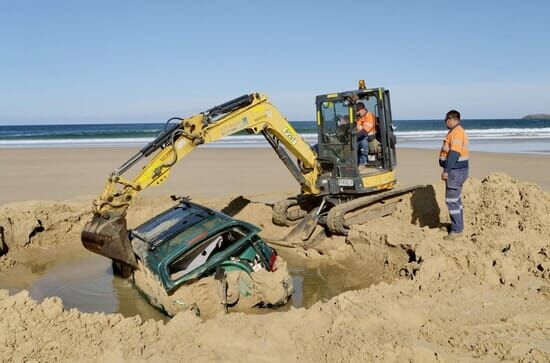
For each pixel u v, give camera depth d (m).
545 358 4.88
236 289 7.04
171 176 19.61
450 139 8.23
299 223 10.42
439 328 5.50
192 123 8.25
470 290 6.53
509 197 9.31
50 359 5.07
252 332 5.51
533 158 24.41
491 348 5.11
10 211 10.65
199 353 5.14
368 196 10.36
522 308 6.04
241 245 7.09
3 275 9.05
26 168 22.62
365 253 9.16
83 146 38.41
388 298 6.29
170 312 6.65
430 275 6.92
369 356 4.94
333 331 5.48
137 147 36.31
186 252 6.93
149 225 8.30
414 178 18.58
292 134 9.78
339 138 10.24
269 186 17.17
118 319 5.72
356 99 9.92
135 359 5.04
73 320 5.64
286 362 5.02
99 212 7.40
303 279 8.59
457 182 8.27
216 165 23.14
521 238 8.04
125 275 8.45
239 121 8.90
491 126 86.06
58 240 10.77
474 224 9.20
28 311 5.70
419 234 8.76
